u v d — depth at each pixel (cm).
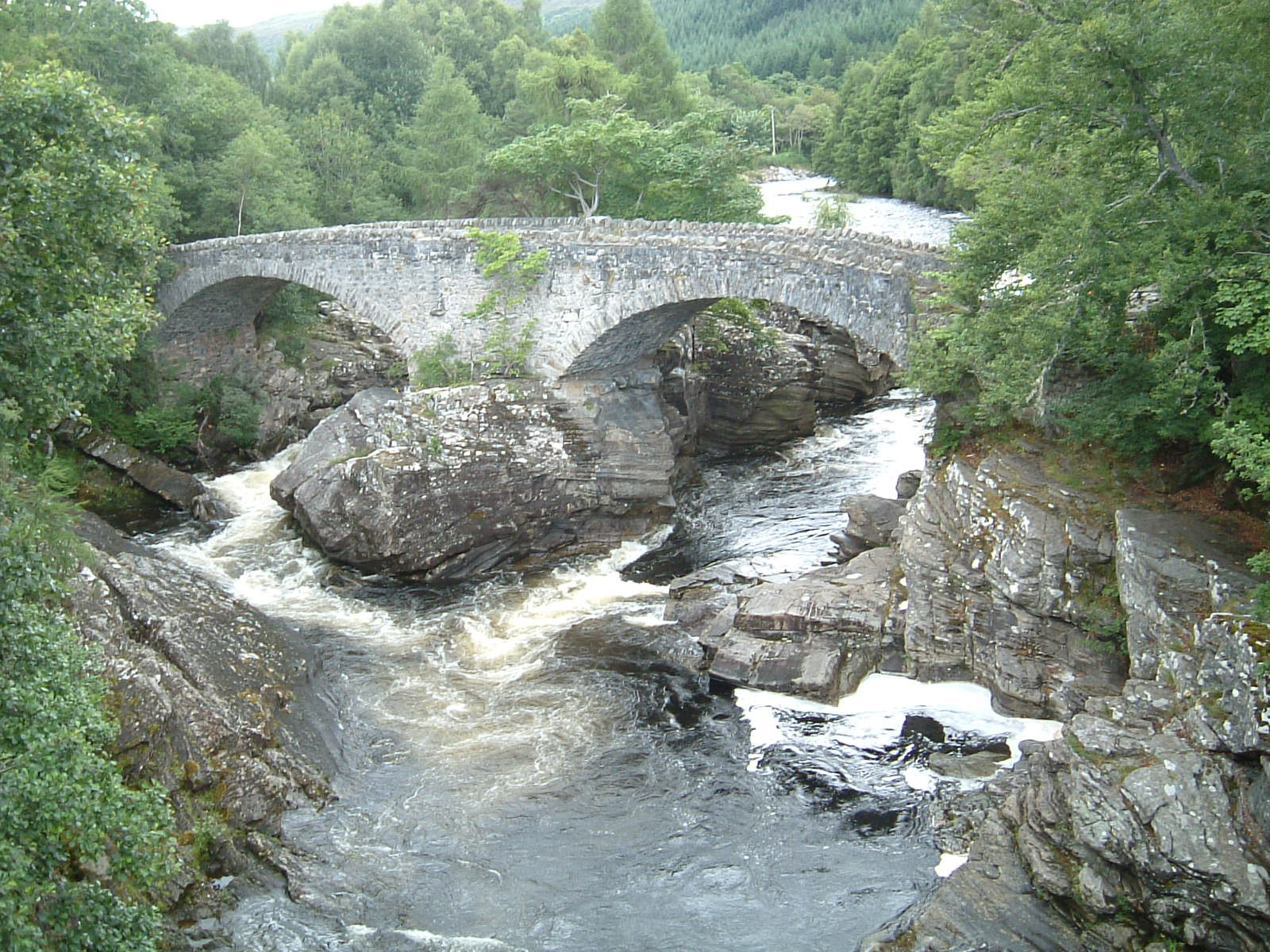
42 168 1548
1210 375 2217
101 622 2109
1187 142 2217
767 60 15300
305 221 4912
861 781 2227
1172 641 1969
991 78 2644
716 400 4506
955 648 2559
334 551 3338
